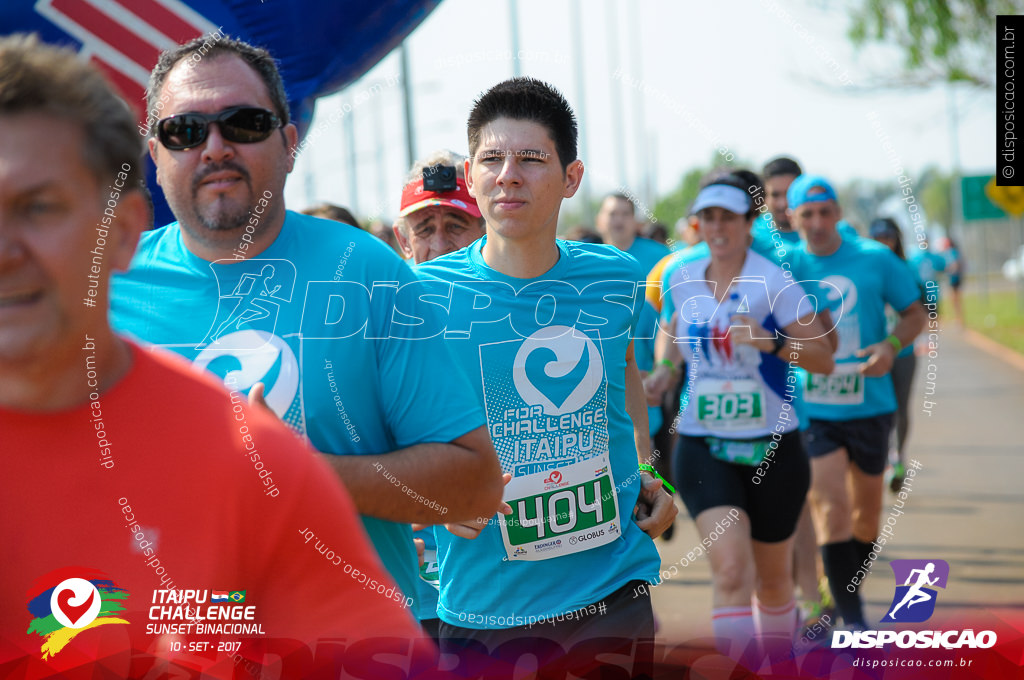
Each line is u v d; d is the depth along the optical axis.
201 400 3.18
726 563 8.95
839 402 12.15
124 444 3.15
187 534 3.17
